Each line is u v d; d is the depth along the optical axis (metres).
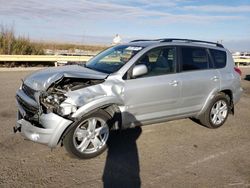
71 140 4.40
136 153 4.94
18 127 4.55
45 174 4.05
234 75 6.68
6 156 4.53
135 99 4.98
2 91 9.60
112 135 5.60
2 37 19.50
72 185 3.82
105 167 4.38
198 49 6.11
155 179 4.09
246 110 8.67
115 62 5.24
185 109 5.84
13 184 3.74
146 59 5.19
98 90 4.55
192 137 5.89
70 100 4.27
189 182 4.05
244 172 4.45
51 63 20.12
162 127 6.39
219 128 6.61
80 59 20.44
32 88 4.54
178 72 5.64
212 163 4.71
